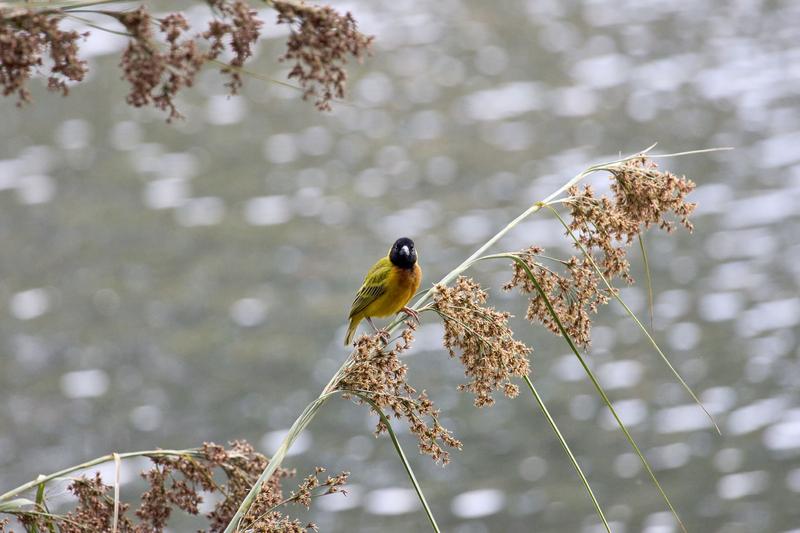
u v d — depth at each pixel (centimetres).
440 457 592
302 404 2442
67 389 2511
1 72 466
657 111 3738
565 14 4541
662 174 666
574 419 2355
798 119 3606
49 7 461
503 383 634
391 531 2072
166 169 3447
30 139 3606
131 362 2605
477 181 3325
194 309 2792
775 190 3184
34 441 2358
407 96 3909
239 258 2995
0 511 557
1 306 2800
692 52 4169
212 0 481
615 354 2553
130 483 2192
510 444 2292
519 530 2080
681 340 2577
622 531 2067
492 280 2827
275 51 4003
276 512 559
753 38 4250
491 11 4538
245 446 696
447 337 638
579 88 3931
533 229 3023
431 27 4375
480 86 3966
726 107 3741
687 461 2228
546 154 3478
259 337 2673
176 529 1880
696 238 2980
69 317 2767
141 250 3045
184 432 2367
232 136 3666
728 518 2080
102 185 3341
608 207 645
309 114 3800
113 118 3747
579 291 651
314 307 2784
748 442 2273
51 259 2997
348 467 2252
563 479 2202
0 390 2506
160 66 469
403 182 3350
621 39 4306
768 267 2823
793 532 2044
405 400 592
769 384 2423
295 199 3275
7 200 3253
